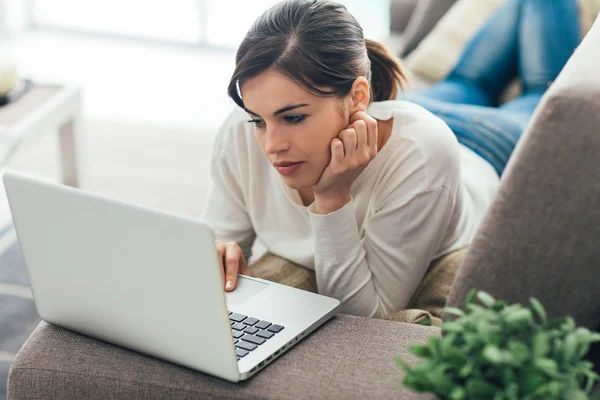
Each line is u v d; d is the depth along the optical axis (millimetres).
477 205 1706
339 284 1320
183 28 4465
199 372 1024
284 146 1203
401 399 950
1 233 2545
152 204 2779
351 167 1223
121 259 995
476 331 768
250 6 4324
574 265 973
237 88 1235
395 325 1113
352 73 1211
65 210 1012
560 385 720
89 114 3490
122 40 4496
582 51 1056
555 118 941
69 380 1042
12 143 2178
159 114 3518
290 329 1089
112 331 1073
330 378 997
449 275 1480
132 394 1021
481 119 1971
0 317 2154
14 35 4496
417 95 2119
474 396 737
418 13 2578
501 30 2291
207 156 3143
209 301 948
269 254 1531
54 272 1080
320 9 1196
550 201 962
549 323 812
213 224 1559
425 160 1314
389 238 1334
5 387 1896
